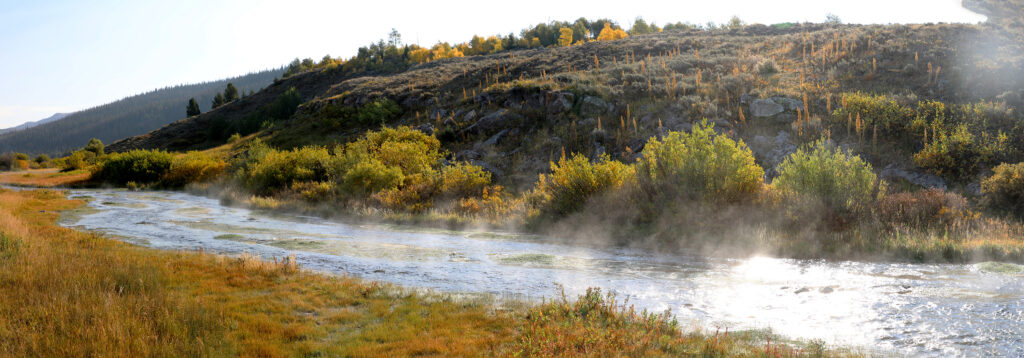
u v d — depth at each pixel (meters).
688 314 7.76
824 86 32.12
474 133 39.03
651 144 17.69
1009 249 11.27
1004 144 21.69
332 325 7.16
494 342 6.34
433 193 24.92
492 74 57.97
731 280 10.00
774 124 28.62
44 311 6.70
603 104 35.56
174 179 45.22
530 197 21.73
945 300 8.07
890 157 23.56
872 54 36.59
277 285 9.30
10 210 20.88
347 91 70.00
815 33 49.91
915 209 14.35
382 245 14.88
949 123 24.38
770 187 16.52
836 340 6.43
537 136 35.34
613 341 6.07
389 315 7.61
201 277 9.68
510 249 14.14
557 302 8.09
